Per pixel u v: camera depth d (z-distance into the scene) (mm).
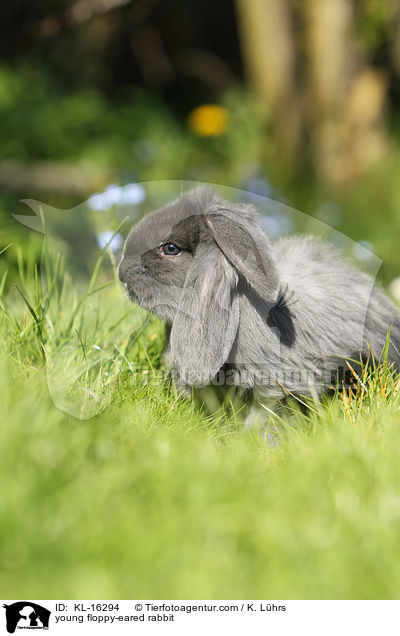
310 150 10172
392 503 2561
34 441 2750
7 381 3176
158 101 11531
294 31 10234
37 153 9531
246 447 3182
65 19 8625
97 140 9977
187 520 2432
